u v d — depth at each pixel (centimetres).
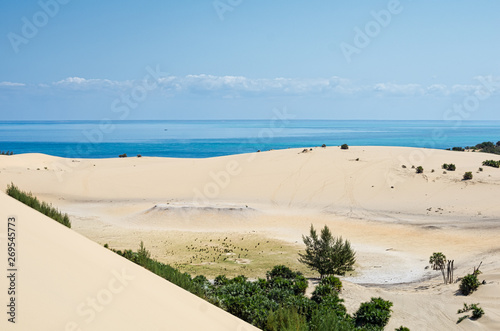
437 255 3397
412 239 4588
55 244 776
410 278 3409
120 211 5941
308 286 2672
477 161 8131
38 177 7706
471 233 4650
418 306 2442
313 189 7062
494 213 5369
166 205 5712
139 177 8038
